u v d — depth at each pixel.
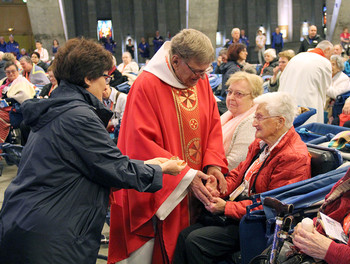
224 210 2.54
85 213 1.98
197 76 2.47
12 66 6.64
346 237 2.00
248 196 2.68
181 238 2.63
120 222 2.67
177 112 2.58
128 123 2.57
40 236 1.88
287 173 2.48
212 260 2.58
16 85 6.52
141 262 2.69
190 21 19.41
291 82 4.62
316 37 8.67
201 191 2.54
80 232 1.97
